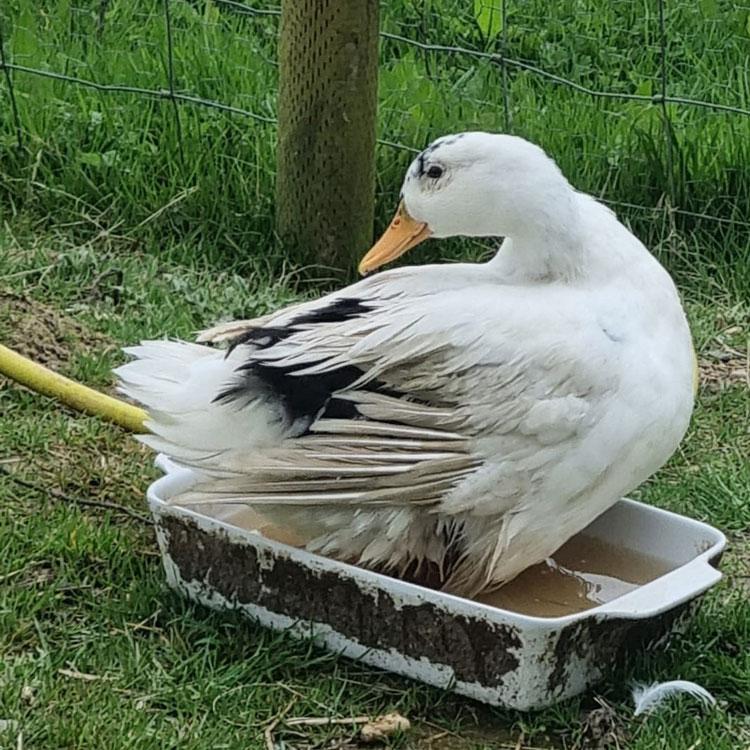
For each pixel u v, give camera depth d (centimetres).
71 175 174
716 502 131
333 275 165
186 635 109
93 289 157
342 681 105
